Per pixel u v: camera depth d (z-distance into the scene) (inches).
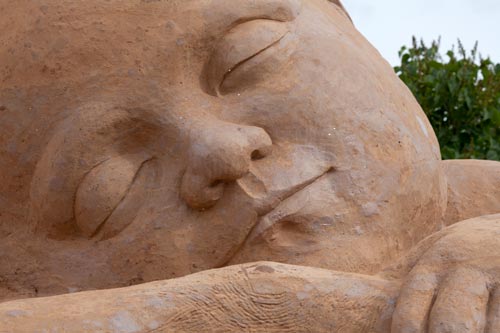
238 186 126.0
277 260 127.0
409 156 137.0
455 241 109.0
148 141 128.7
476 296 103.1
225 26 129.9
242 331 107.5
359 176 131.2
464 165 156.6
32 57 129.3
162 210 127.0
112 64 128.0
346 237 129.3
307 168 128.4
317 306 108.1
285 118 129.9
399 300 105.7
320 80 132.9
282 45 132.3
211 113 128.4
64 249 129.3
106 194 126.0
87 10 129.8
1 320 106.3
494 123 215.0
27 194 130.8
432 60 221.9
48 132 128.3
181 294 108.6
